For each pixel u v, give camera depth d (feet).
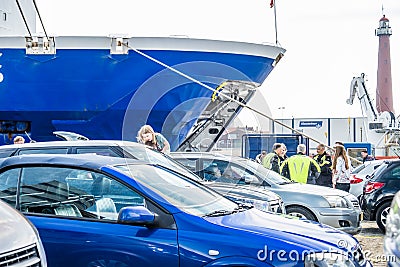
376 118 134.92
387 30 233.96
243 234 15.58
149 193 16.66
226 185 29.68
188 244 15.46
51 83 42.60
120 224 16.20
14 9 48.24
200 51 42.47
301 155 41.55
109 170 17.30
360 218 32.48
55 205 17.31
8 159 18.60
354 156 102.94
